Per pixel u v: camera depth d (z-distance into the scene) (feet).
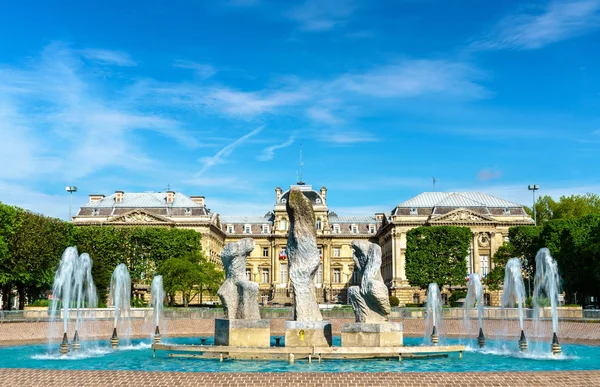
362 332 115.65
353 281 515.50
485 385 77.00
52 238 279.49
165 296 325.42
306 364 105.91
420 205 438.40
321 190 542.57
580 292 295.69
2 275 247.29
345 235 520.42
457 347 118.42
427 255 367.04
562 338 169.68
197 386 77.00
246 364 106.11
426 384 77.15
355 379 77.97
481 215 415.85
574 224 318.45
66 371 79.71
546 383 77.25
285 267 510.17
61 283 192.75
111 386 77.10
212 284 322.34
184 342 164.25
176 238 356.59
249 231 527.40
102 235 342.03
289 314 214.90
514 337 179.11
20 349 143.23
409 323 199.52
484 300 402.52
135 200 444.55
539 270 217.36
